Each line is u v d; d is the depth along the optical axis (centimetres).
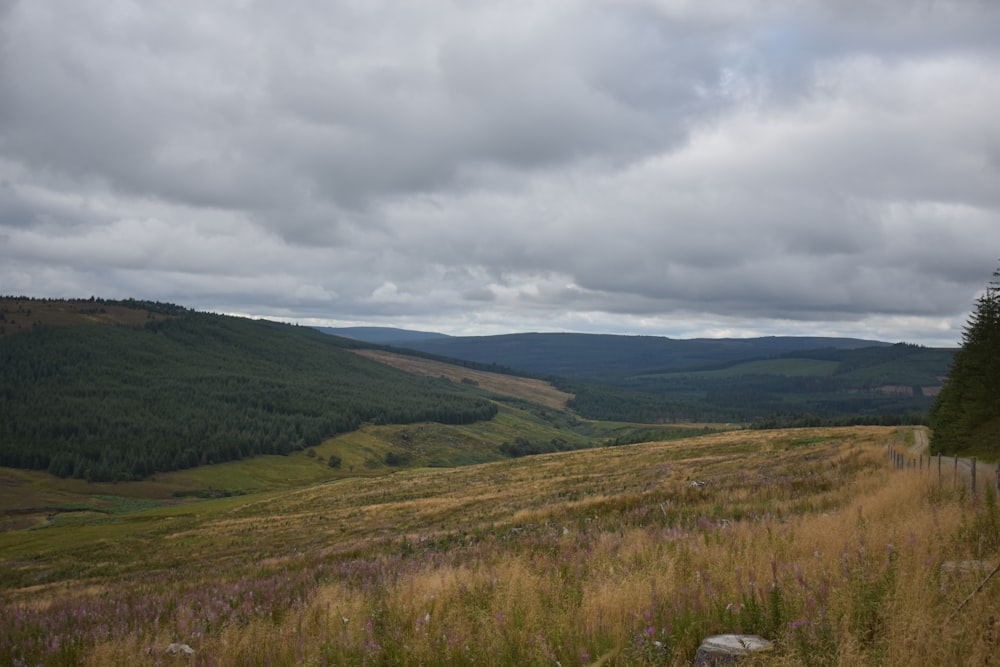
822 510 1634
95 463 19612
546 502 3716
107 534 7500
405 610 855
